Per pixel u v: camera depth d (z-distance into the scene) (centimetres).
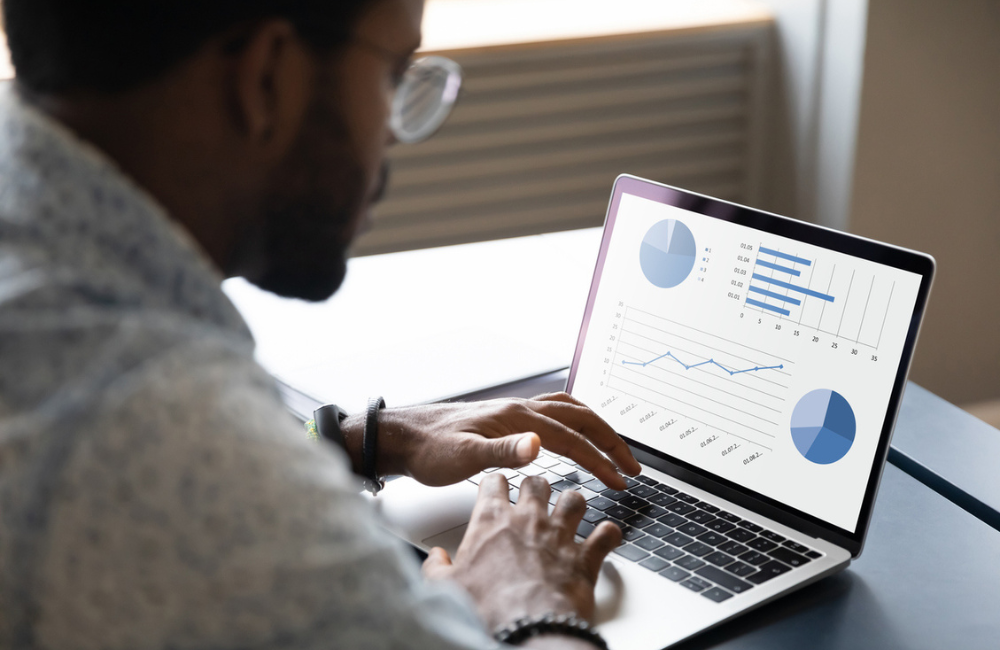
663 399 85
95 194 42
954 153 241
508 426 80
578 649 54
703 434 82
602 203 235
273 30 46
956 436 91
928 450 89
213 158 48
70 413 38
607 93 226
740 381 81
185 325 42
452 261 136
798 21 236
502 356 104
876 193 238
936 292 248
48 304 40
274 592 38
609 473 79
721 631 64
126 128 46
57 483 37
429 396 94
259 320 117
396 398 94
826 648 62
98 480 37
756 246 82
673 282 87
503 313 120
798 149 246
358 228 59
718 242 84
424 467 79
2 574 39
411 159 212
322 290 59
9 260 41
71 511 37
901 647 62
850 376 74
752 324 81
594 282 92
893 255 74
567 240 144
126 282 42
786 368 78
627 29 223
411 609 40
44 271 40
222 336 44
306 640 38
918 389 102
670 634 62
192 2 44
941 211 245
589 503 79
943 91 234
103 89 45
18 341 39
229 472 38
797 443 76
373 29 50
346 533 40
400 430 83
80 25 44
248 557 38
